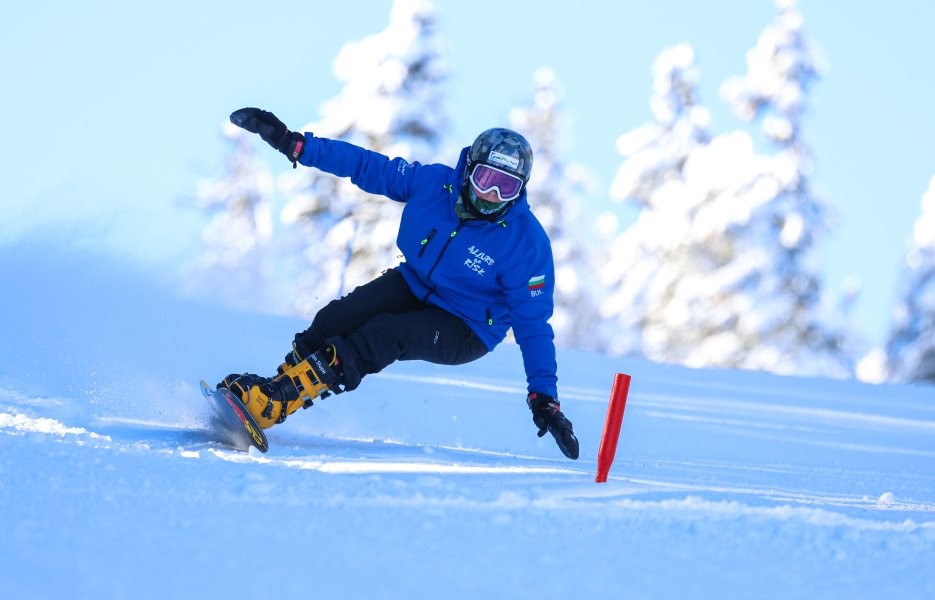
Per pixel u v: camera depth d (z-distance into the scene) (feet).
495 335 54.65
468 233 51.93
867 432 103.35
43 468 31.71
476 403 89.81
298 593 19.53
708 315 332.80
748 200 330.34
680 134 356.59
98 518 25.03
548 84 348.79
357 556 22.56
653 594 21.12
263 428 49.57
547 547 24.67
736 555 25.22
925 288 350.43
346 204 308.81
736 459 70.33
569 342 342.64
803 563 24.86
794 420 109.81
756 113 333.21
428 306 54.54
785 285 326.44
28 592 18.76
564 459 59.67
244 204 354.54
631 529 27.50
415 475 40.27
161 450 39.75
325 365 49.96
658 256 348.79
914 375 346.33
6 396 52.80
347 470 40.09
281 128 52.90
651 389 132.46
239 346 90.99
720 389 142.31
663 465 60.23
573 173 350.02
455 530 25.91
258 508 27.35
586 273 346.74
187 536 23.63
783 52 330.95
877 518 35.32
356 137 309.83
